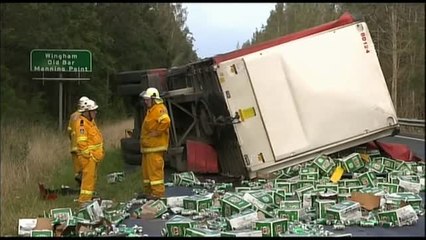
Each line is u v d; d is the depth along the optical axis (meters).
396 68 25.84
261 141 9.80
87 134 8.52
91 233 6.38
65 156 13.88
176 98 11.41
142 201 8.55
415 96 25.83
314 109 9.86
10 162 11.60
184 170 10.98
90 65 16.39
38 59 16.19
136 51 38.62
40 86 26.17
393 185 8.39
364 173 9.01
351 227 6.64
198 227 6.51
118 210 7.80
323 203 6.93
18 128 18.00
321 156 9.63
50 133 17.41
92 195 8.51
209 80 10.41
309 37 10.08
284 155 9.75
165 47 48.88
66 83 26.95
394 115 10.02
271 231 6.12
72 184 10.41
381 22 28.78
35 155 12.95
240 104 9.84
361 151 10.32
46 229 6.46
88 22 29.45
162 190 8.75
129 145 13.11
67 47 25.16
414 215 6.74
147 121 8.73
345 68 10.02
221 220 6.88
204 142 11.02
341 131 9.88
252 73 9.84
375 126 9.95
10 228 6.89
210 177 10.69
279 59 9.91
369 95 9.99
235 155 10.22
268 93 9.83
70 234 6.40
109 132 20.20
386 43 27.02
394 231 6.38
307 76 9.91
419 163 10.59
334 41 10.09
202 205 7.52
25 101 24.16
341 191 8.27
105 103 29.03
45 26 24.38
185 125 11.62
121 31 37.69
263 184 9.27
